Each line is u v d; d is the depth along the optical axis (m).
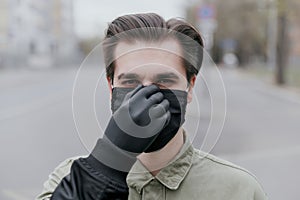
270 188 5.85
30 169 6.56
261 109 15.82
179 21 1.23
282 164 7.08
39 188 5.73
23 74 35.50
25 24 49.06
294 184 6.00
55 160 7.07
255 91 25.25
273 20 32.53
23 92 21.41
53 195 1.09
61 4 56.84
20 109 14.66
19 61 45.53
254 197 1.28
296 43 41.19
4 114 13.28
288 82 31.14
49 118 11.80
